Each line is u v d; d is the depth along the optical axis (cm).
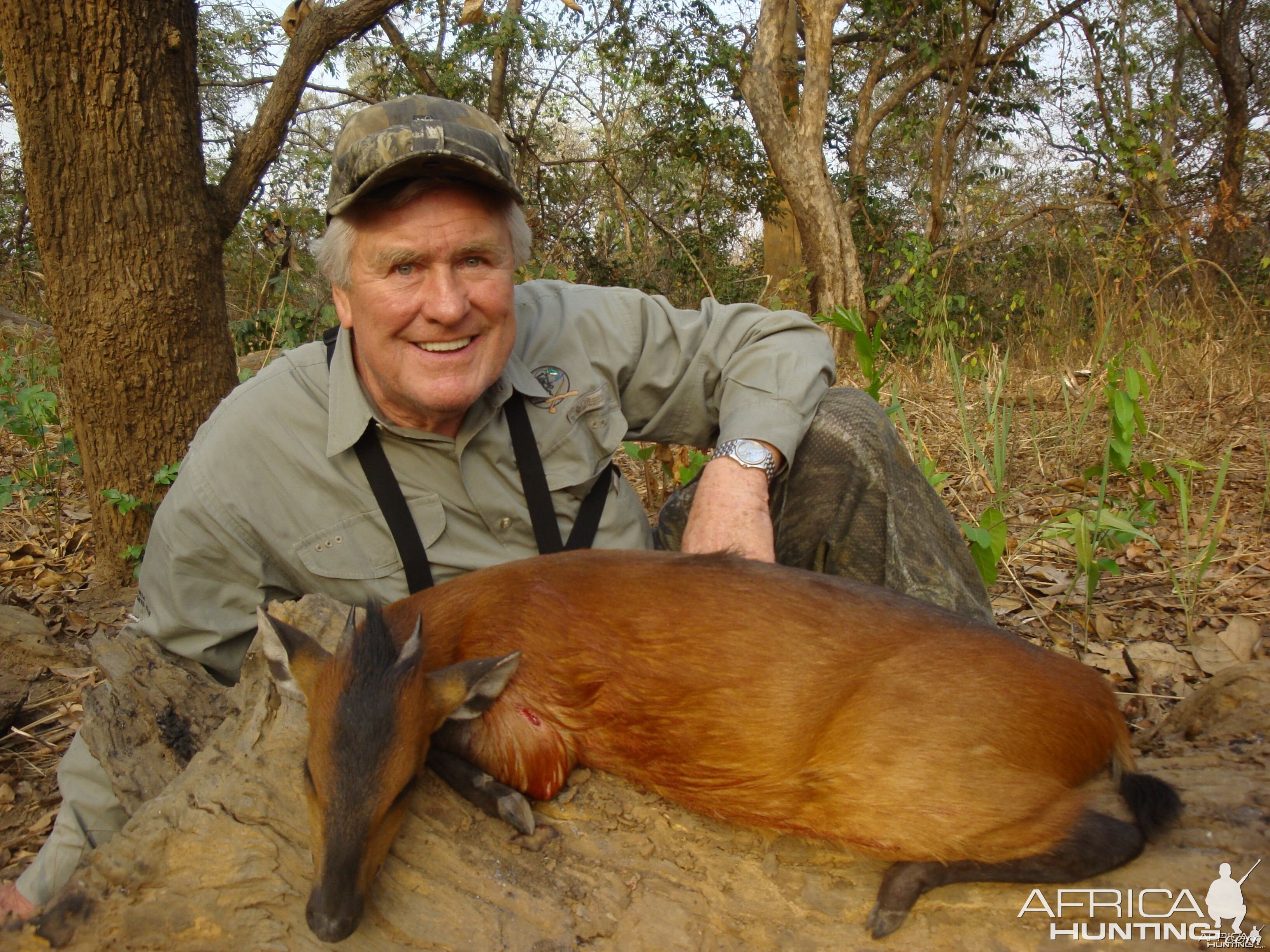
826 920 73
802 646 75
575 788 82
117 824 92
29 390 204
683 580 79
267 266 404
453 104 94
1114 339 302
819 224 444
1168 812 74
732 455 104
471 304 91
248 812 76
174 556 96
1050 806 71
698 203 529
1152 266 386
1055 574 163
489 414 99
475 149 89
